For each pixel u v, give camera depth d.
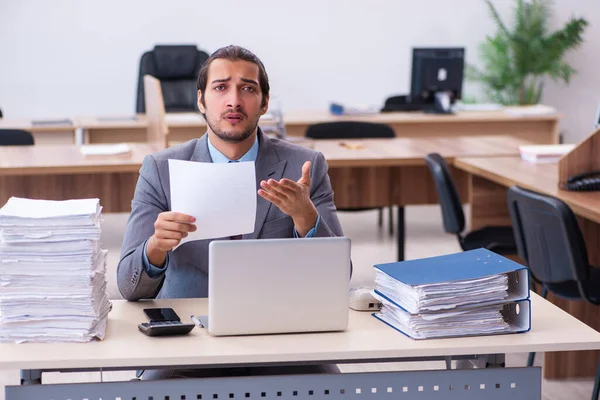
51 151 5.38
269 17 9.55
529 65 9.63
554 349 2.15
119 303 2.47
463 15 9.82
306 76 9.73
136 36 9.34
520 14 9.67
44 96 9.29
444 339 2.18
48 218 2.12
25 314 2.12
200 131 7.00
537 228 3.57
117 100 9.43
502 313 2.34
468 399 2.16
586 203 3.68
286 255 2.15
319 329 2.20
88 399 2.06
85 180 5.23
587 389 3.93
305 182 2.36
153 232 2.52
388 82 9.86
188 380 2.08
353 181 5.37
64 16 9.16
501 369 2.16
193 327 2.19
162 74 7.81
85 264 2.12
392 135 6.31
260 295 2.16
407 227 7.36
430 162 4.50
